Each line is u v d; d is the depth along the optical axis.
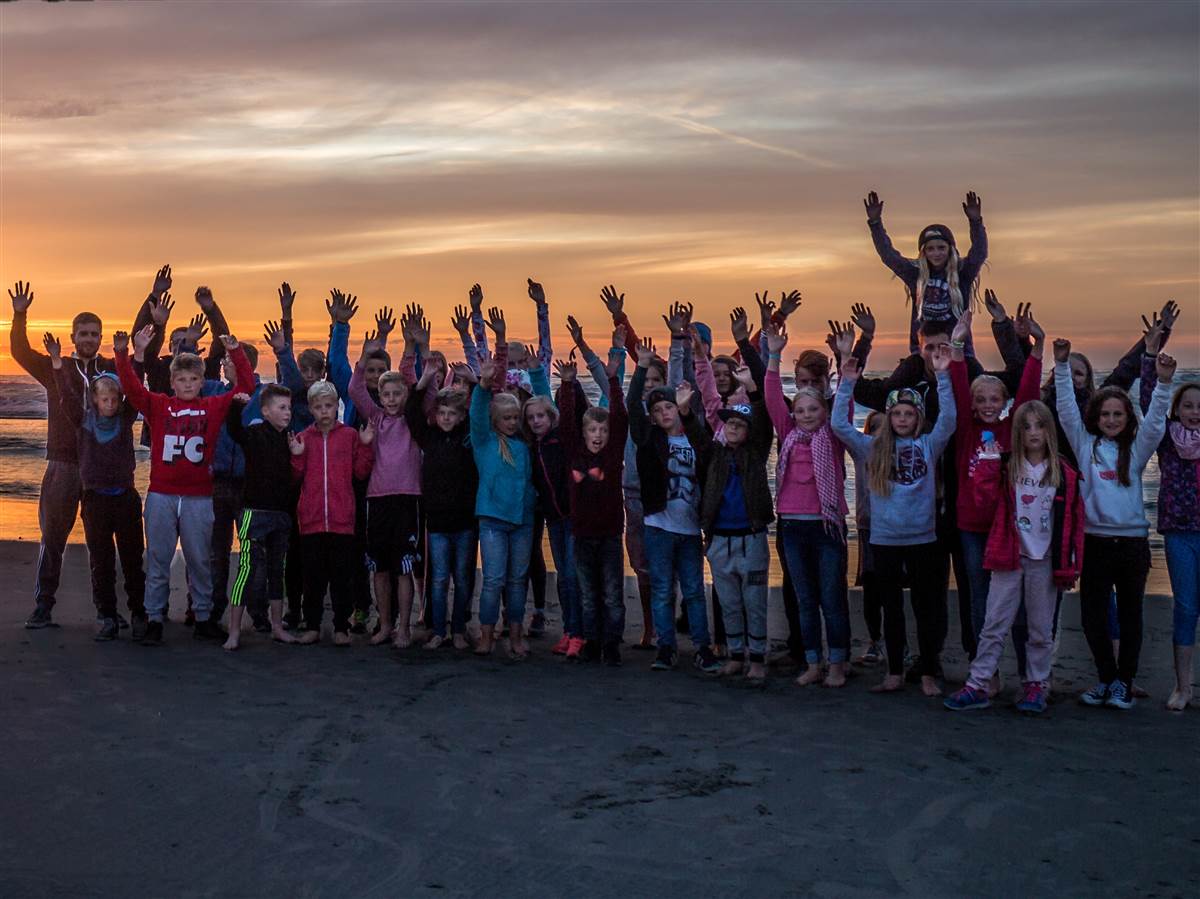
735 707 6.78
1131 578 6.81
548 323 9.62
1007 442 6.95
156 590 8.09
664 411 7.60
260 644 8.19
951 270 8.09
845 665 7.40
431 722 6.35
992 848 4.71
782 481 7.40
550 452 8.10
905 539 7.00
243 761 5.64
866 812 5.09
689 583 7.71
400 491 8.14
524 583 8.06
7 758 5.63
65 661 7.54
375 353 8.71
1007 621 6.71
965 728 6.37
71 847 4.59
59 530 8.48
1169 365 6.61
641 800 5.20
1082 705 6.86
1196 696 7.05
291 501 8.26
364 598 8.77
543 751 5.88
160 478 8.09
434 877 4.36
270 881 4.30
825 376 8.20
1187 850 4.70
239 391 8.46
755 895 4.25
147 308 9.10
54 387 8.41
